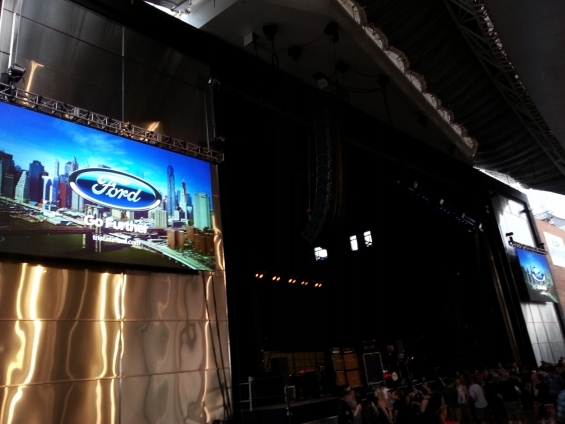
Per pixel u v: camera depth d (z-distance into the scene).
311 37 13.89
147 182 9.73
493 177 30.25
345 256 21.08
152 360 8.86
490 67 17.53
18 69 7.85
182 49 12.20
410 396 11.01
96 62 10.03
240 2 12.31
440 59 16.39
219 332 10.19
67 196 8.34
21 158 7.93
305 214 18.33
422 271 23.84
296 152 17.06
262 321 16.75
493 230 26.22
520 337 24.19
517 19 9.79
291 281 17.91
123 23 10.95
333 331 19.44
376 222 22.41
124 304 8.80
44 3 9.51
